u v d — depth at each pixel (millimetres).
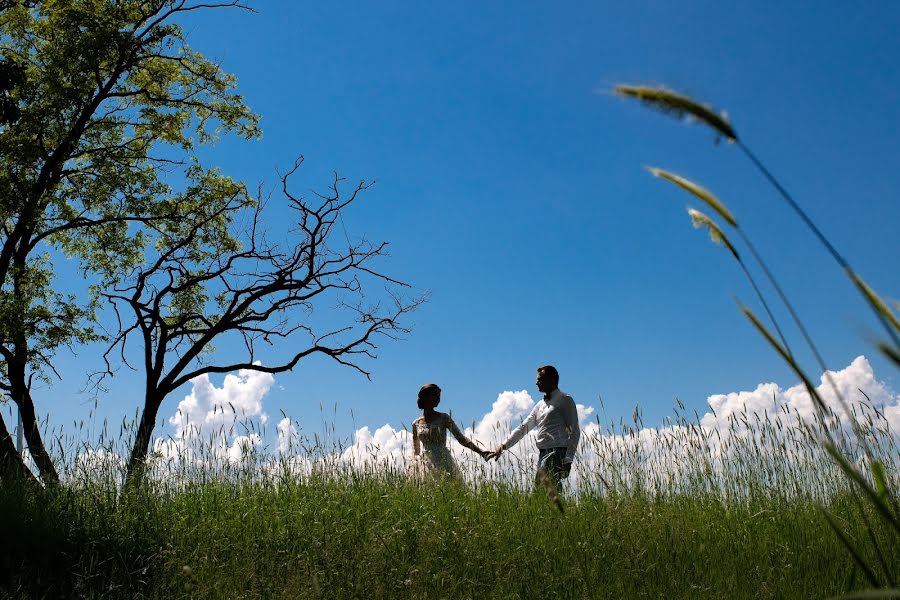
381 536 6012
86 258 16234
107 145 15125
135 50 14125
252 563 5609
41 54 13711
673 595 5129
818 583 4805
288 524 6457
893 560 4719
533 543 6066
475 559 5738
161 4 14570
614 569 5539
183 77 15875
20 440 11523
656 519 6324
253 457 7805
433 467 8219
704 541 6016
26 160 13008
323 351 15141
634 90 1349
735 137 1343
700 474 7078
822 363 1502
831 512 6027
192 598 5109
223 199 15391
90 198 14430
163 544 5887
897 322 1255
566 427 8195
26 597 4754
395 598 5199
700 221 1670
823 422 1470
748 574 5352
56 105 13375
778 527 6094
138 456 7418
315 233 15242
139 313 14227
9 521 5797
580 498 7004
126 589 5133
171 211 14867
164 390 14039
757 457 6863
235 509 6887
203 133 16359
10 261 14234
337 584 5309
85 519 6234
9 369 12852
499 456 8141
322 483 7621
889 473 4680
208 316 16078
